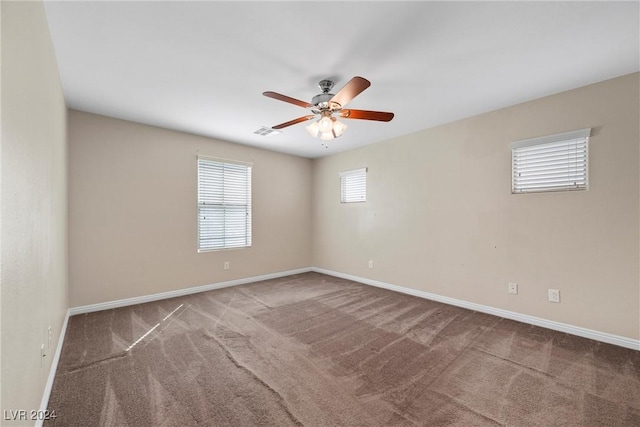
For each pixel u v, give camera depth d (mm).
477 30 1798
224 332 2711
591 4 1577
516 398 1747
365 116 2422
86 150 3188
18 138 1166
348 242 4941
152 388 1838
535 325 2859
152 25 1745
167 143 3809
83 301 3172
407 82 2500
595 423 1537
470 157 3365
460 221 3461
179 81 2475
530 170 2926
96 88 2604
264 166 4918
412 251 3979
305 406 1675
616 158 2424
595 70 2307
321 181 5488
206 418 1571
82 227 3162
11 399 1079
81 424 1521
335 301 3682
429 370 2059
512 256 3031
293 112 3193
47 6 1569
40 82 1541
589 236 2561
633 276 2354
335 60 2141
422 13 1639
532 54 2074
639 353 2273
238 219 4621
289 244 5289
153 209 3689
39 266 1536
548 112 2777
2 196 984
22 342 1221
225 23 1727
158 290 3730
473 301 3348
